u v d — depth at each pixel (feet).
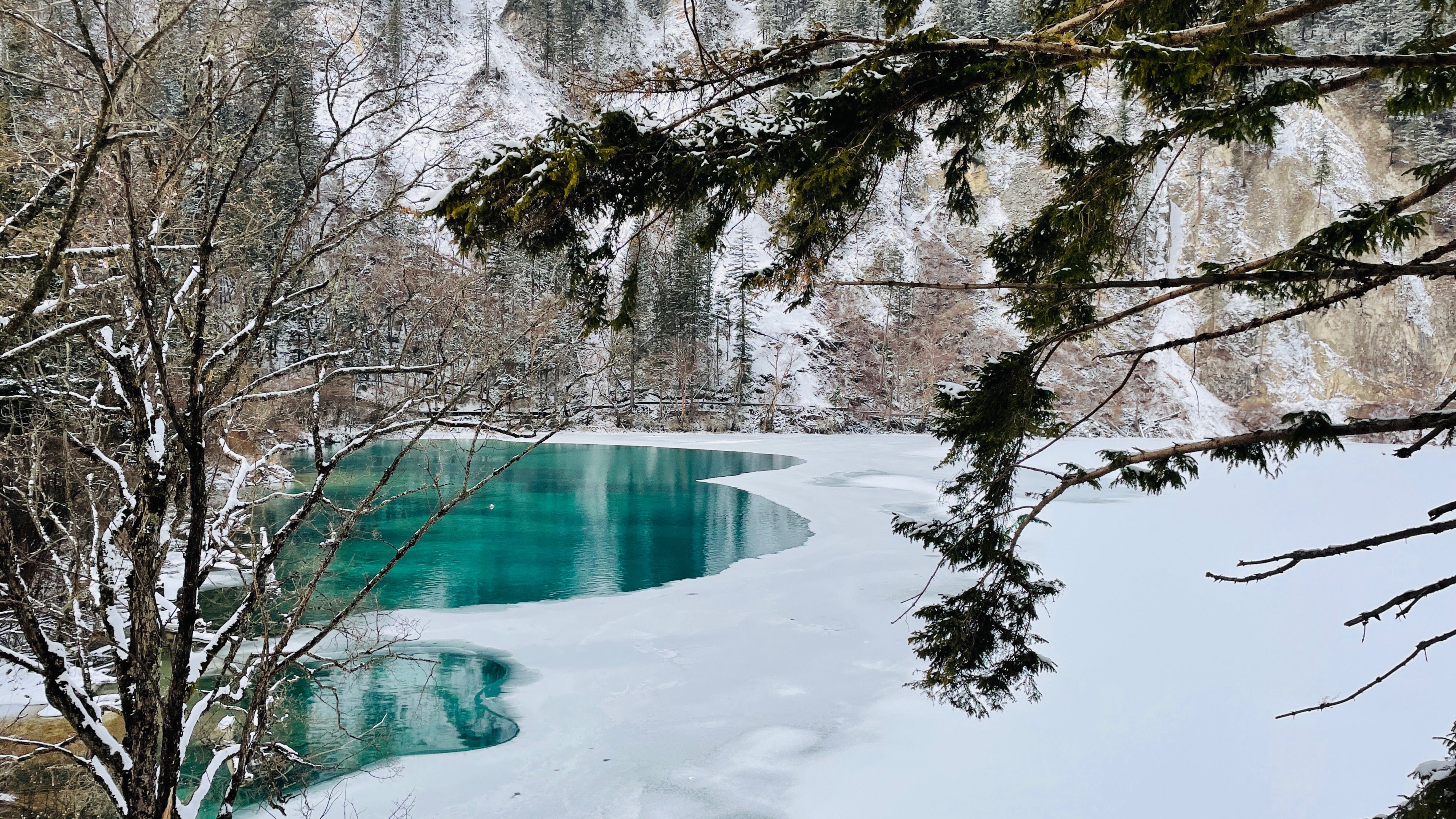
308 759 29.30
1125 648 39.42
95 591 16.52
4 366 13.67
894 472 119.96
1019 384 12.92
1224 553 60.59
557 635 44.57
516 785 28.50
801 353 239.50
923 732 31.63
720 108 10.52
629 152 10.03
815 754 30.27
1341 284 9.95
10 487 17.72
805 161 10.14
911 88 10.02
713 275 232.94
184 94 15.14
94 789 24.91
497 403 16.60
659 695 36.22
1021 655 14.33
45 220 15.17
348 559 61.57
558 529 76.23
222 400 17.33
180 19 12.50
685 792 27.94
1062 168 13.42
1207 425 210.79
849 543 69.00
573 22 289.12
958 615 14.48
